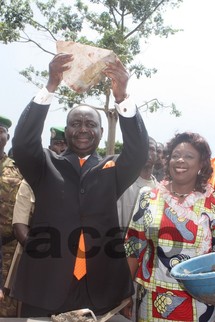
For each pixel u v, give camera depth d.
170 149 3.11
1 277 3.42
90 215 2.93
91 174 3.01
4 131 4.57
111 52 2.82
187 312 2.87
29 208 4.06
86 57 2.83
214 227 2.97
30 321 2.69
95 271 2.88
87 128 3.06
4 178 4.46
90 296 2.84
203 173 3.05
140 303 3.03
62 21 20.72
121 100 2.99
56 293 2.79
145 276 2.99
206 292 2.39
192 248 2.91
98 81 2.91
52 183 2.96
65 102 19.66
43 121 2.92
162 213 3.00
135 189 4.47
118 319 2.87
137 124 2.97
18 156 2.91
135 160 2.99
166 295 2.90
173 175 3.03
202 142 3.02
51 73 2.88
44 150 3.04
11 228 4.39
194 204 2.99
